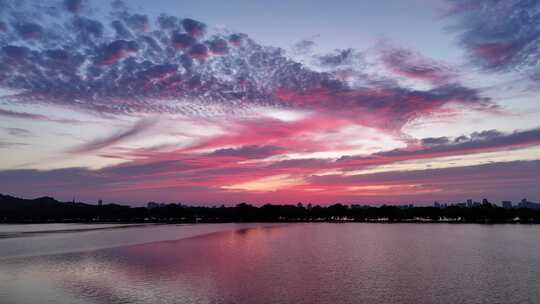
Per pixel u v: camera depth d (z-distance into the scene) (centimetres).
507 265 6128
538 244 9431
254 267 5869
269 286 4497
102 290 4288
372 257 7062
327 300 3909
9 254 7631
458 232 14338
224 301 3834
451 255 7350
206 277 5041
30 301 3819
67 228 19175
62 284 4619
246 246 9150
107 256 7256
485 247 8775
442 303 3844
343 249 8431
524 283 4741
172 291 4234
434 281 4834
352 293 4194
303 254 7531
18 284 4638
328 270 5606
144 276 5112
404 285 4591
